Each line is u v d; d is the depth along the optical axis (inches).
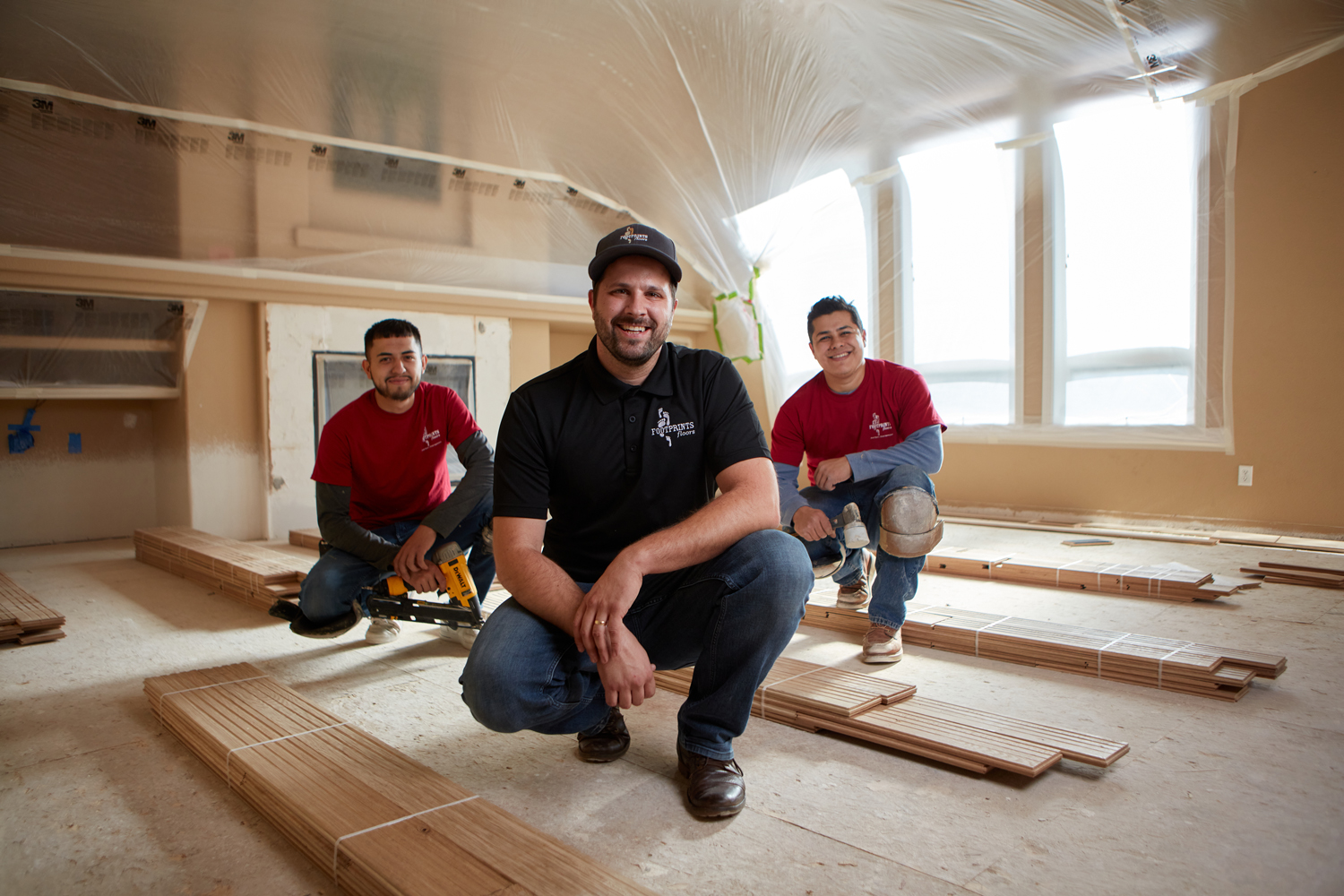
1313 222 182.4
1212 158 195.5
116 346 197.2
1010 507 232.4
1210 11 158.4
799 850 52.2
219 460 210.1
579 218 252.8
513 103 195.6
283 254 211.5
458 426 101.0
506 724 57.4
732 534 58.1
